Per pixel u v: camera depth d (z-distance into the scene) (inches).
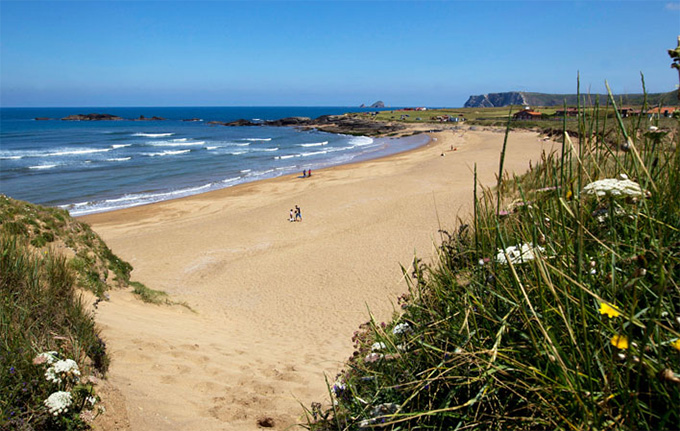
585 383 51.9
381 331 98.7
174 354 203.5
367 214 860.0
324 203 989.8
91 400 122.5
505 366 58.8
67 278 190.4
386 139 3294.8
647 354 50.2
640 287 53.6
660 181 71.2
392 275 524.1
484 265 75.9
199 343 239.6
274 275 566.9
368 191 1096.8
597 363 51.8
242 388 178.7
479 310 70.2
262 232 792.9
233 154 2209.6
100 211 1031.6
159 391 159.5
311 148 2583.7
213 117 7534.5
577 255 60.6
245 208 1005.8
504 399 62.4
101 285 324.2
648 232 64.1
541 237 70.6
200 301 470.9
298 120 5191.9
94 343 154.1
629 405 46.6
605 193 57.9
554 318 61.5
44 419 106.7
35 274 170.1
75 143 2696.9
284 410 156.8
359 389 92.0
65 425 110.7
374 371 83.7
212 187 1328.7
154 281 566.3
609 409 47.6
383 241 670.5
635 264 57.8
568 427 51.7
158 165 1791.3
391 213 843.4
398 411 64.7
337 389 93.0
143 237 784.3
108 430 119.5
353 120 5049.2
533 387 54.6
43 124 4813.0
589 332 56.6
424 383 68.2
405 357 80.5
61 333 145.7
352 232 746.8
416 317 89.4
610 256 62.4
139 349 196.9
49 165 1747.0
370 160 1923.0
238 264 625.3
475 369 61.8
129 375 164.6
